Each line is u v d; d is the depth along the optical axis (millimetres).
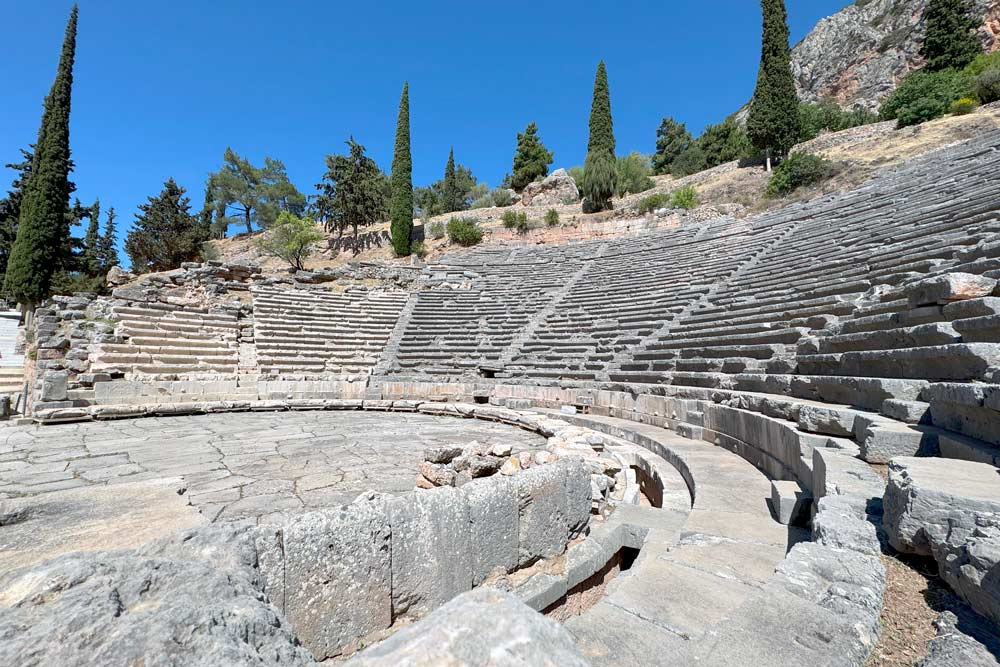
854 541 2959
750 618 2205
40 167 30312
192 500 6000
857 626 2105
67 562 1803
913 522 2660
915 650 1995
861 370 6988
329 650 2633
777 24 35594
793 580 2529
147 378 16609
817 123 40344
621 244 29641
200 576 1876
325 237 45156
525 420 12586
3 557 2246
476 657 1433
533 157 58688
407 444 10133
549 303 23141
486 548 3514
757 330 11961
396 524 3004
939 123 28078
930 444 4051
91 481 6969
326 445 10000
